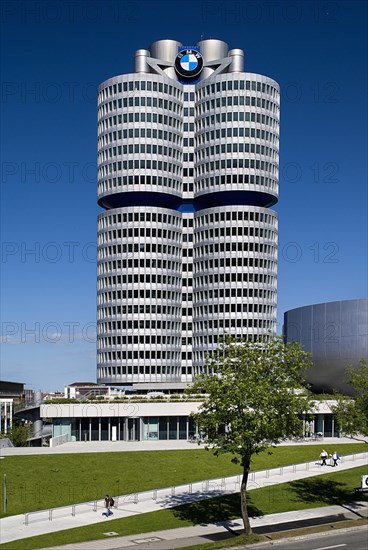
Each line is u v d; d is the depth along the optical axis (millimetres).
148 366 191750
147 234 193250
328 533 52344
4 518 62219
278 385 54406
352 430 63188
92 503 67938
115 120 194750
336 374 138750
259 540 50281
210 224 195000
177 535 54500
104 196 195875
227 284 192500
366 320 133500
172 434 122375
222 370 54469
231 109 194500
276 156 198375
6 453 94188
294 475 78875
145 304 192625
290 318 149500
